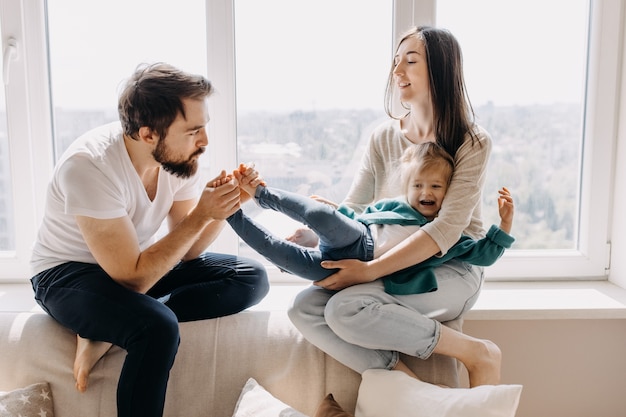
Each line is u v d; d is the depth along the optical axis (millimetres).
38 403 1535
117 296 1524
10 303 1882
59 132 2047
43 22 1969
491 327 1930
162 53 2008
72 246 1625
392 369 1624
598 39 1997
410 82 1733
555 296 1944
